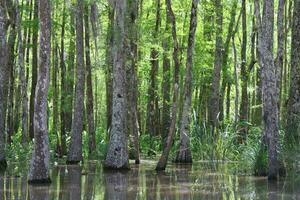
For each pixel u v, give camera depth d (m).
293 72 17.25
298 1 17.36
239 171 17.84
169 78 29.94
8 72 24.00
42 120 14.66
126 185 14.25
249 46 35.78
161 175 16.75
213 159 22.33
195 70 29.22
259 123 28.70
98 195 12.40
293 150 16.12
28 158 22.17
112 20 24.22
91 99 24.98
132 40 21.69
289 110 17.08
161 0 29.25
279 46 18.58
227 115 33.28
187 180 15.35
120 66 18.45
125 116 18.61
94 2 22.41
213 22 28.27
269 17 15.04
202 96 33.06
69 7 24.38
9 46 24.36
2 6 18.78
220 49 25.89
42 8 14.52
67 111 27.77
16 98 31.45
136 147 21.42
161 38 26.59
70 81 28.50
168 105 29.66
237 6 30.75
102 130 30.92
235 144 23.52
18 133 28.73
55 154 25.66
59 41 33.09
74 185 14.23
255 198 11.91
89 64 25.17
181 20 28.28
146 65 30.16
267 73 15.16
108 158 18.50
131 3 20.53
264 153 16.45
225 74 29.67
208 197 12.09
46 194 12.52
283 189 13.32
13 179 15.55
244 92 28.27
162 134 29.69
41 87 14.63
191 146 22.86
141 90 34.91
